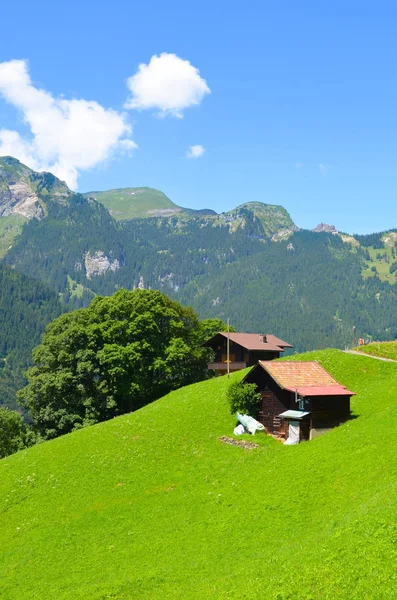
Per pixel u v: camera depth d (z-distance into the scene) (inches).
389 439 1872.5
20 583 1567.4
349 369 3166.8
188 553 1537.9
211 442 2475.4
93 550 1707.7
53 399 3887.8
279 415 2311.8
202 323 4968.0
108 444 2559.1
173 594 1294.3
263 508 1684.3
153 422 2770.7
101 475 2277.3
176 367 4153.5
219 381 3361.2
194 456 2356.1
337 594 1084.5
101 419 3882.9
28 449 2741.1
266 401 2514.8
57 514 2018.9
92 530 1855.3
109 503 2047.2
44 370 4001.0
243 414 2539.4
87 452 2501.2
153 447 2479.1
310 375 2475.4
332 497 1619.1
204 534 1632.6
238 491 1881.2
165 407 2997.0
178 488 2070.6
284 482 1822.1
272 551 1386.6
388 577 1085.8
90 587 1433.3
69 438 2741.1
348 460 1829.5
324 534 1344.7
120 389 3843.5
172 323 4239.7
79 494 2148.1
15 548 1807.3
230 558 1444.4
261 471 1995.6
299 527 1505.9
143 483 2171.5
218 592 1222.3
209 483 2047.2
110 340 3944.4
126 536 1759.4
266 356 4303.6
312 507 1604.3
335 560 1183.6
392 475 1584.6
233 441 2410.2
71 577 1542.8
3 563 1720.0
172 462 2325.3
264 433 2455.7
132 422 2812.5
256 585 1188.5
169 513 1862.7
